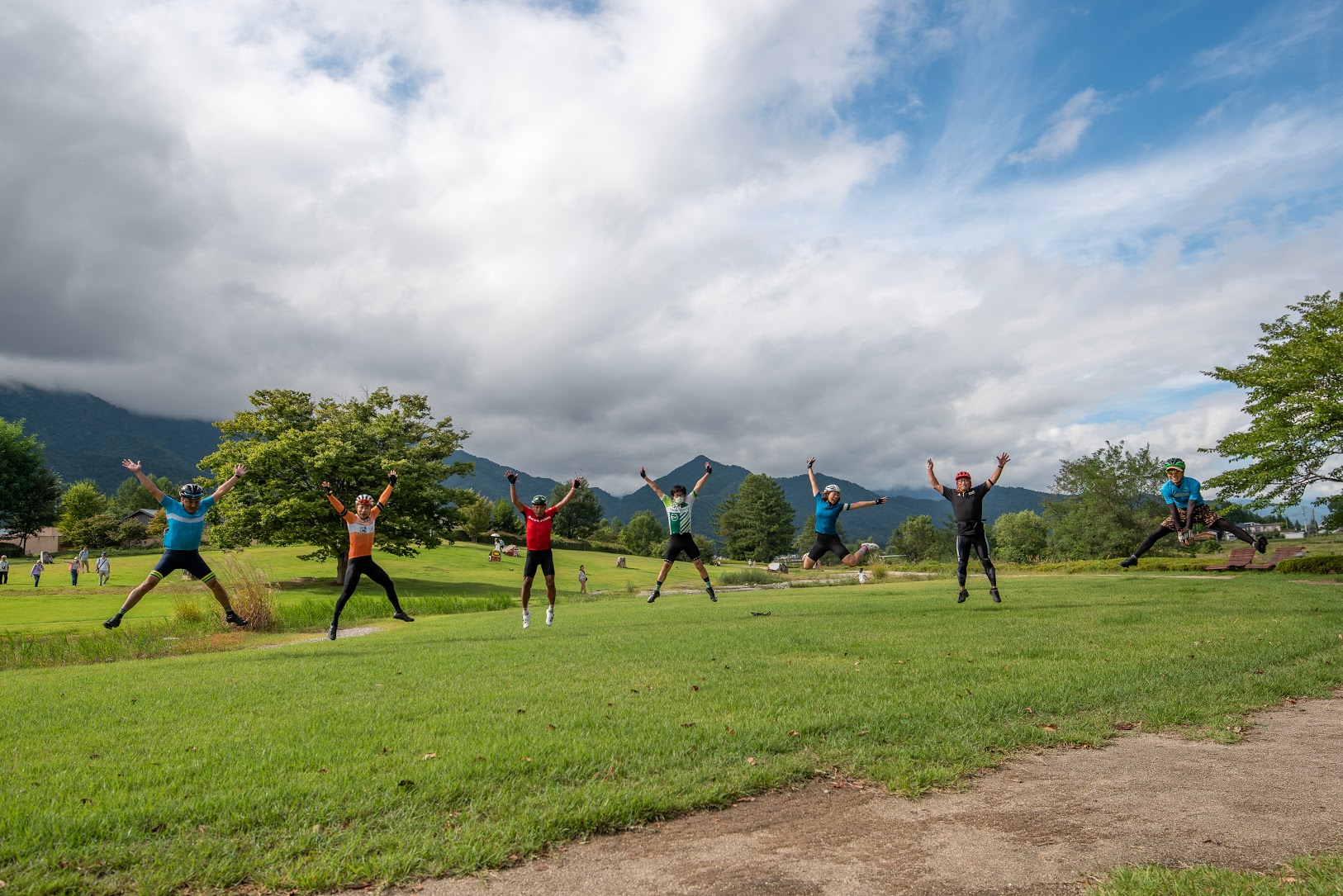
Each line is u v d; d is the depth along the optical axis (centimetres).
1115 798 443
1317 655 908
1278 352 2528
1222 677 779
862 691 732
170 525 1150
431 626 2070
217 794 447
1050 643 1048
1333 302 2589
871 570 5412
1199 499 1289
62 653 1739
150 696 835
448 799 444
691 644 1159
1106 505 5309
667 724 608
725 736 569
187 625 2244
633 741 560
